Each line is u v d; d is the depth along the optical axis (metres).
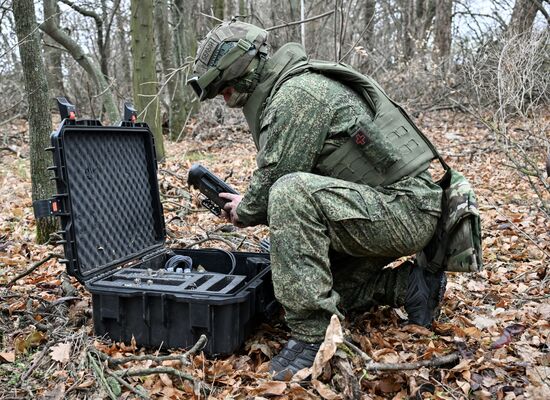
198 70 2.53
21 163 8.05
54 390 2.15
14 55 10.46
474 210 2.39
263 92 2.50
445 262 2.54
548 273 3.44
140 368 2.23
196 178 2.69
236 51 2.42
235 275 2.82
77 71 12.40
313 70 2.39
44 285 3.19
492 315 2.86
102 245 2.70
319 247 2.21
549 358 2.36
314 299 2.17
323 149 2.34
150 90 7.75
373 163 2.34
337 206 2.22
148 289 2.39
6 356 2.37
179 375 2.18
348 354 2.20
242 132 10.85
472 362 2.34
